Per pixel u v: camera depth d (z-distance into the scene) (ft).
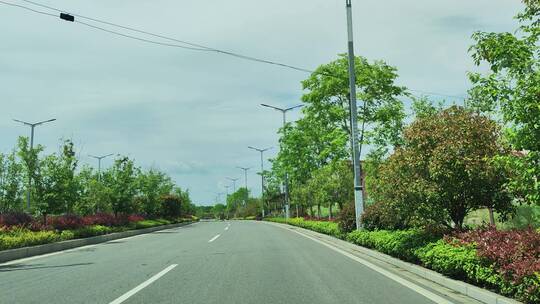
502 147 34.22
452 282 29.07
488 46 26.78
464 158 33.83
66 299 26.76
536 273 21.06
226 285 30.71
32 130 133.18
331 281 32.19
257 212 284.61
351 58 60.39
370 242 50.42
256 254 50.93
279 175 164.25
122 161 114.52
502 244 25.88
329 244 64.90
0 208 80.89
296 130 125.39
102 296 27.43
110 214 107.76
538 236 24.97
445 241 33.65
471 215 61.16
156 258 48.16
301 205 146.82
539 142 23.97
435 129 36.88
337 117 78.74
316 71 77.87
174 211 170.30
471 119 36.78
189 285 30.83
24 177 75.61
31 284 32.78
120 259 48.21
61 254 57.11
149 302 25.48
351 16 60.90
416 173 36.86
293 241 70.90
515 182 26.25
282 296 26.91
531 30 26.16
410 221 41.73
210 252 53.72
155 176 153.38
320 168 110.52
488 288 26.40
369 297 26.55
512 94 25.76
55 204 76.02
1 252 49.67
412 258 38.32
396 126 75.05
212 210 513.45
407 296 26.78
